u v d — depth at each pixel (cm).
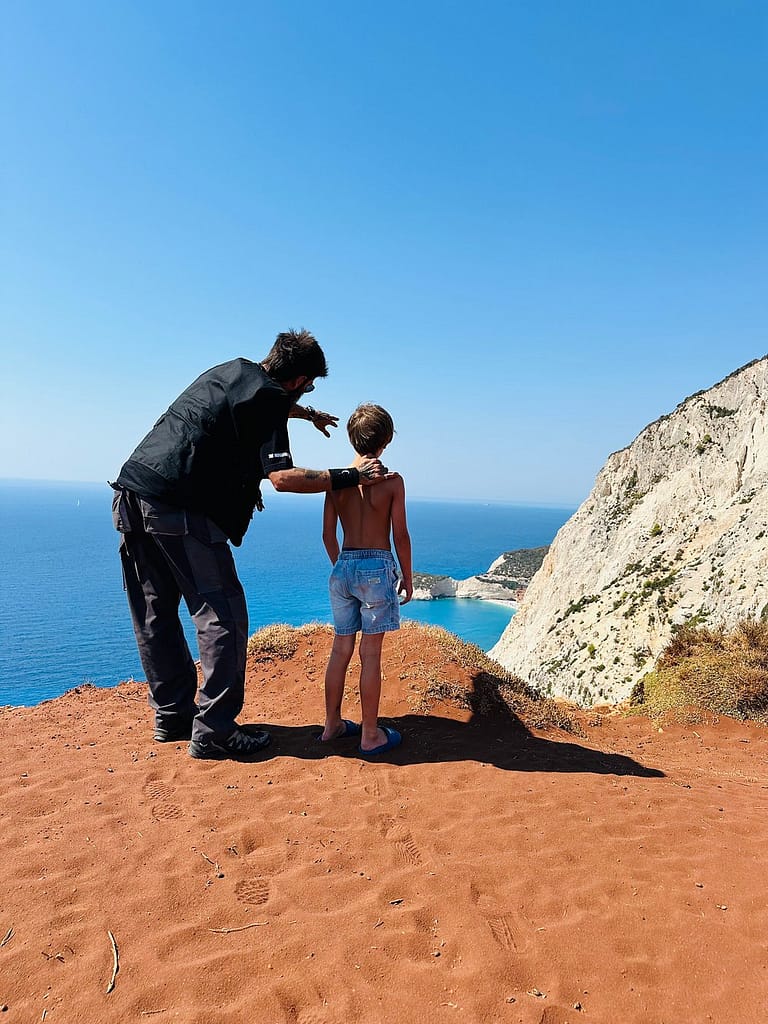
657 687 828
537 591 4091
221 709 402
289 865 282
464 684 556
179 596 440
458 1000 202
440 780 382
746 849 314
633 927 242
